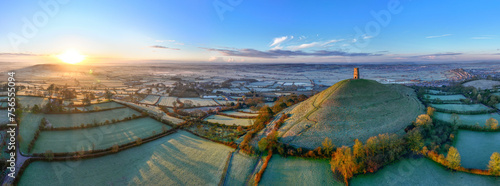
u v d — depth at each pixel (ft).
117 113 494.18
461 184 239.30
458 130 358.84
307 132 363.15
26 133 361.92
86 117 460.14
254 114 558.97
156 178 276.82
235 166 301.22
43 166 290.97
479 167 263.49
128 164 308.19
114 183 267.39
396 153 279.69
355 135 343.87
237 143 365.40
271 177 271.90
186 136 404.36
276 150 325.42
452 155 254.88
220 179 273.95
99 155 322.14
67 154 316.60
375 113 402.31
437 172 258.37
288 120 433.89
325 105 442.09
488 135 339.16
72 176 277.03
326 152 296.71
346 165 255.91
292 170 281.74
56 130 387.55
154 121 468.75
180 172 288.92
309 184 253.85
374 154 282.56
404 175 255.91
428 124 351.05
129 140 378.73
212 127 450.71
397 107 433.48
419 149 291.79
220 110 604.08
